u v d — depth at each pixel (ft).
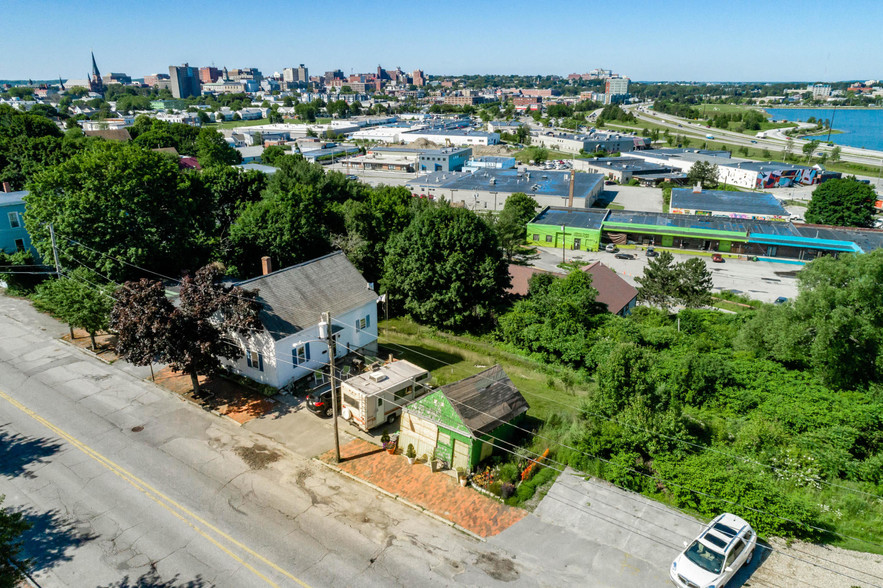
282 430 99.96
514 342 143.13
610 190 469.98
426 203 239.09
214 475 86.58
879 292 111.96
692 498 81.30
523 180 425.28
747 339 130.21
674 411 90.94
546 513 80.53
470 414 89.15
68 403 105.91
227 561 69.87
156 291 104.06
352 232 190.08
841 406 105.50
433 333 153.58
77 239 144.66
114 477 85.10
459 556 71.97
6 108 368.27
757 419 95.30
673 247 297.12
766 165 490.90
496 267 155.12
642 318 162.50
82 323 123.95
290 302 120.88
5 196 184.34
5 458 88.89
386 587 66.64
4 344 130.52
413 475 88.63
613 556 72.59
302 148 634.43
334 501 81.87
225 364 121.80
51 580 66.18
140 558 69.87
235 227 176.96
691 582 65.36
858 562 71.92
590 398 100.12
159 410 104.88
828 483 87.81
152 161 156.46
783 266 268.00
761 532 75.66
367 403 98.68
